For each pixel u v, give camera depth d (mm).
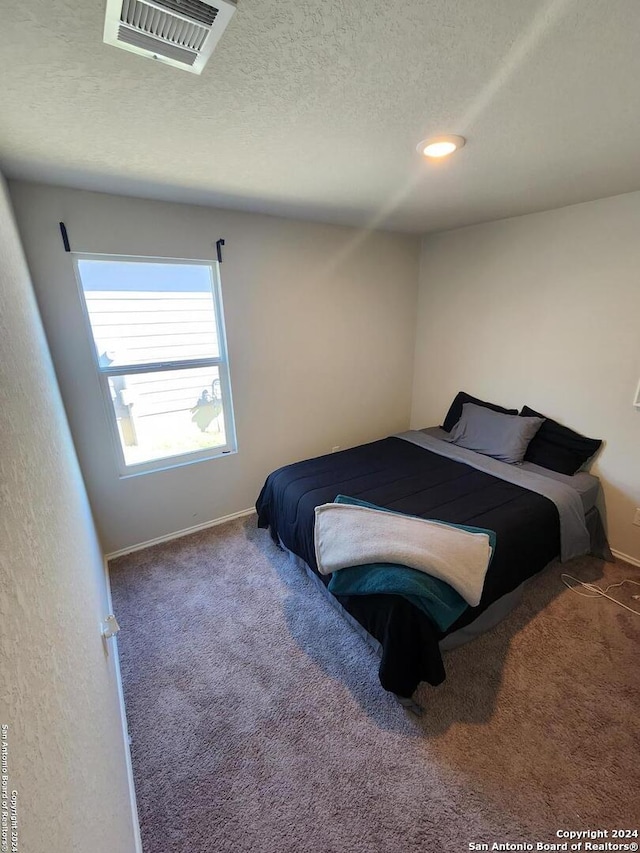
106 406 2318
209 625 1957
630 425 2322
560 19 809
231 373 2705
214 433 2801
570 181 1919
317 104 1162
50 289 1991
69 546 1115
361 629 1855
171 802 1239
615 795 1225
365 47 896
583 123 1296
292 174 1780
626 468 2369
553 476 2465
